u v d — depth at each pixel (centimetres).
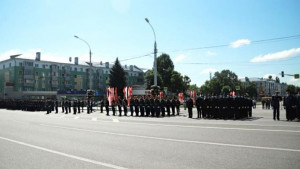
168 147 777
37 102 4034
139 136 1015
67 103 3325
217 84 11344
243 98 1861
